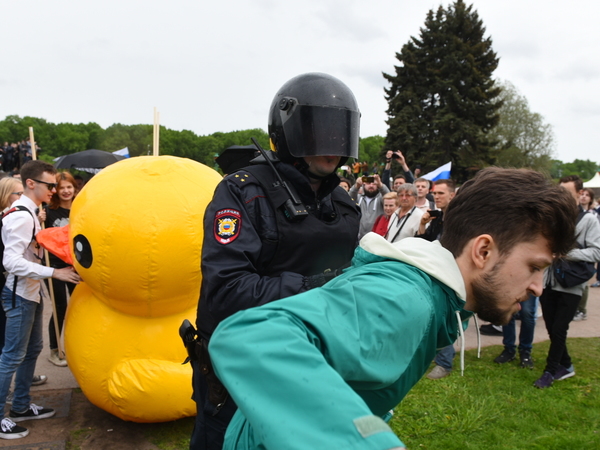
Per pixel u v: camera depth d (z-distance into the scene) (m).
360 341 0.82
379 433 0.65
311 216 1.70
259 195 1.63
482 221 0.97
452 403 3.53
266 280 1.46
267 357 0.72
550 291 3.93
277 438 0.66
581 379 4.05
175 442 2.96
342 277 0.98
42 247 3.24
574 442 3.02
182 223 2.60
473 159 35.16
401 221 4.62
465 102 36.53
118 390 2.72
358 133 1.79
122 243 2.52
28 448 2.85
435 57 38.69
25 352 3.03
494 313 1.00
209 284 1.49
